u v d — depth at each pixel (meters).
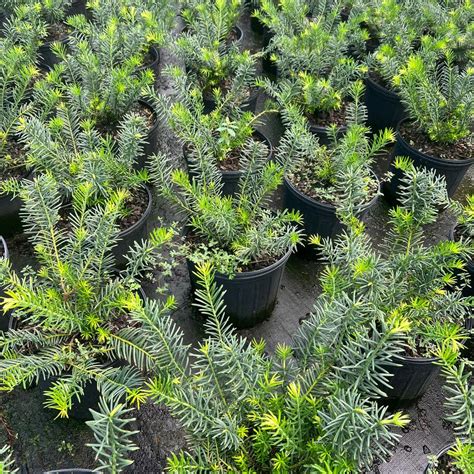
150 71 3.39
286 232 2.55
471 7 4.43
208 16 4.04
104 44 3.64
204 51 3.63
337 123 3.77
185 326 2.93
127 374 1.86
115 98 3.36
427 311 2.13
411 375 2.27
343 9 5.52
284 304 3.12
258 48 5.96
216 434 1.51
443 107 3.48
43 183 2.20
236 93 3.63
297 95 3.71
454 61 4.47
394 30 4.19
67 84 3.63
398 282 2.20
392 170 3.86
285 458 1.46
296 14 4.34
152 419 2.44
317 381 1.67
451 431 2.49
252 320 2.90
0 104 3.13
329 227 3.16
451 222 3.78
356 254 2.09
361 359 1.54
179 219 3.62
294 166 2.89
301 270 3.35
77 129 3.03
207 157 2.78
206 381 1.65
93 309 2.13
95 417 1.35
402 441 2.43
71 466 2.27
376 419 1.28
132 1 4.54
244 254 2.52
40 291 1.93
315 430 1.57
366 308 1.76
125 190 2.74
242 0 5.34
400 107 4.38
